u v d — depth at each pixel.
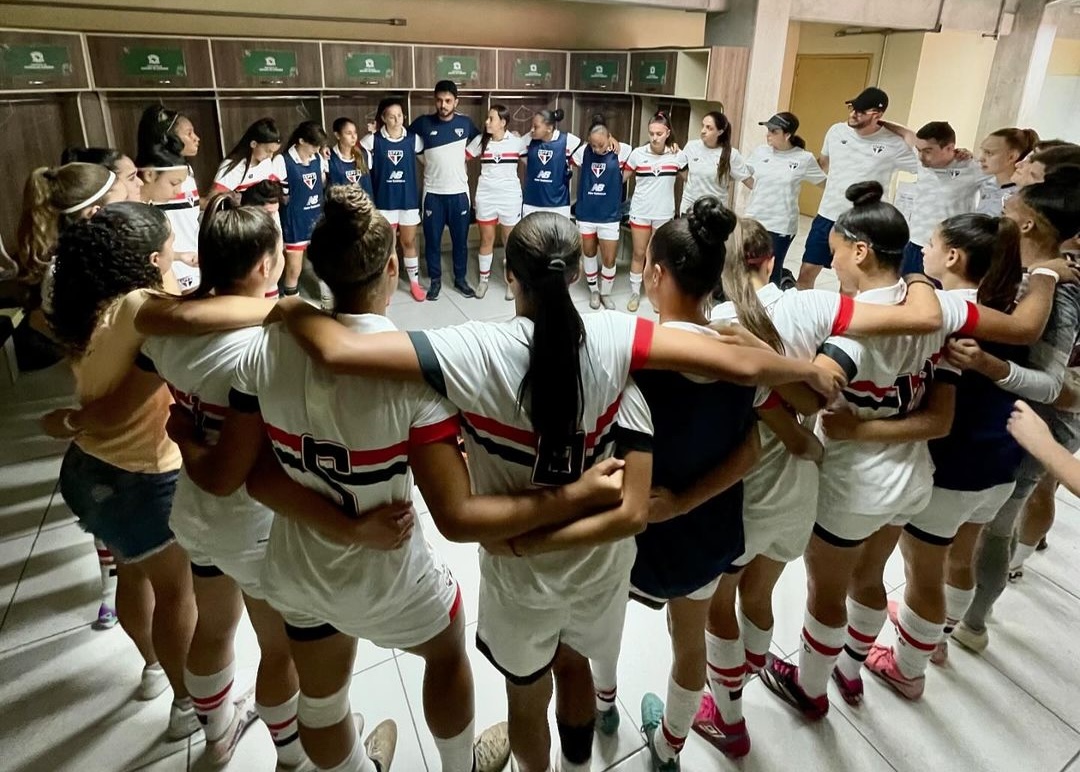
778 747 1.78
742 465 1.24
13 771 1.69
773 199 4.68
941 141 3.97
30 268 1.96
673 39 6.33
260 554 1.33
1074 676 2.01
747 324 1.24
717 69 4.80
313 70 4.67
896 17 5.54
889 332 1.34
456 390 1.00
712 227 1.13
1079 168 1.72
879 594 1.76
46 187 1.93
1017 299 1.61
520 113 5.79
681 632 1.46
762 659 1.81
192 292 1.29
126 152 4.41
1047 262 1.68
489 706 1.88
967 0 5.88
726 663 1.61
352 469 1.05
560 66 5.61
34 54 3.67
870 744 1.79
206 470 1.15
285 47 4.52
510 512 1.01
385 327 1.07
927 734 1.82
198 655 1.55
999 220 1.57
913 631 1.81
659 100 5.61
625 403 1.07
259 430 1.13
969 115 7.37
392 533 1.09
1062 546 2.58
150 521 1.50
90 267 1.36
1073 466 1.30
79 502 1.51
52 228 1.93
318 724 1.32
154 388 1.42
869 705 1.90
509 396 1.01
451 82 4.81
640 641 2.12
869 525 1.53
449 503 1.01
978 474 1.61
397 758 1.74
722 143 4.64
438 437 1.01
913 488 1.51
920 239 4.17
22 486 2.79
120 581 1.74
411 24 5.33
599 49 5.94
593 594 1.19
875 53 7.23
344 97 5.11
